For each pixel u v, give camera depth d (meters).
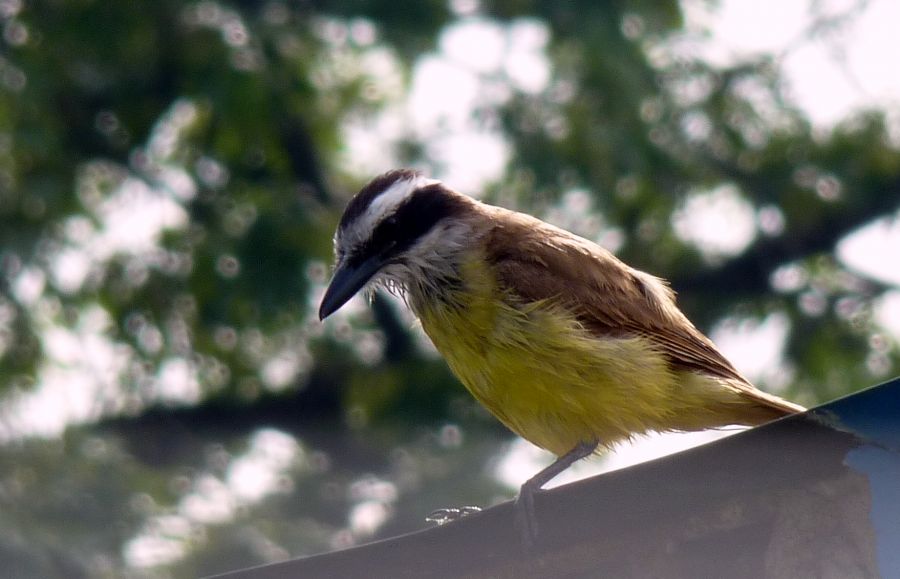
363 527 16.22
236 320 16.70
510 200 17.44
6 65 16.58
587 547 6.22
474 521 6.30
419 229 8.52
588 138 16.84
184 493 16.41
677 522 6.07
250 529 15.64
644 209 18.05
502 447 16.97
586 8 17.28
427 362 17.98
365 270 8.62
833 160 19.14
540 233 8.46
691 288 19.34
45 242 16.56
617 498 6.10
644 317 8.14
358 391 18.08
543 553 6.25
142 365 17.47
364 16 17.47
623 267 8.47
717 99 18.33
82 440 15.98
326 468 17.41
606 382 7.79
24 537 14.18
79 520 14.98
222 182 17.69
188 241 17.08
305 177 18.59
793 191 19.03
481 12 17.69
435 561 6.31
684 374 8.05
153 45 17.03
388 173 8.85
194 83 16.61
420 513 15.99
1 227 16.48
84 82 17.20
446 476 16.41
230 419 18.14
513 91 17.23
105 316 17.38
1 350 16.53
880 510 5.81
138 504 15.33
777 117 18.73
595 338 7.91
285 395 18.17
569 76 17.25
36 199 16.66
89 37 16.86
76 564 14.41
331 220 16.98
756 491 5.96
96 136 17.81
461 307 8.10
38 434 15.83
